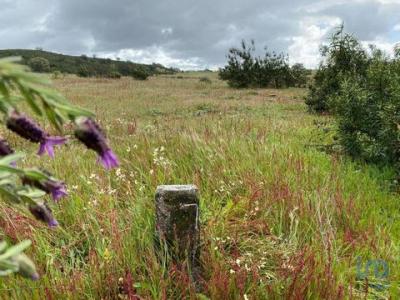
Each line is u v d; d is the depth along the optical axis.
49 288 3.04
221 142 6.35
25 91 1.01
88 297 3.04
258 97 22.67
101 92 24.95
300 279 3.22
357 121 6.97
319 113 13.91
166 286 3.16
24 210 1.39
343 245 4.01
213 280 3.13
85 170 5.21
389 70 7.52
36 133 1.22
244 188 5.05
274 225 4.22
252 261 3.60
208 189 5.02
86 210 4.06
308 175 5.48
